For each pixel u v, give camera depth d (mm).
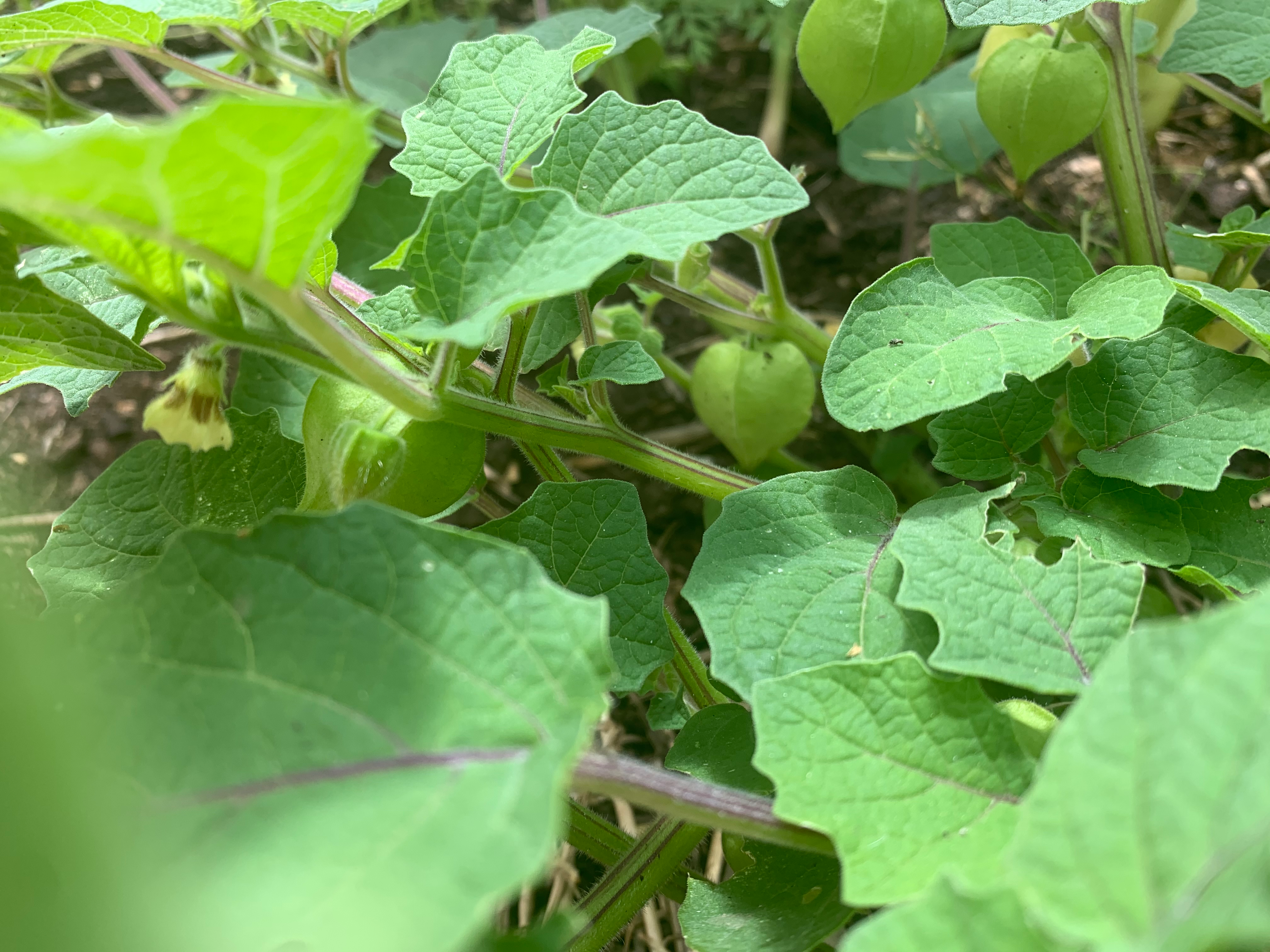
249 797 96
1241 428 155
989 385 143
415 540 111
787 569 150
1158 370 165
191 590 108
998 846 111
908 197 338
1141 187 212
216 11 194
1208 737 89
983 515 146
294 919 86
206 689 104
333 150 92
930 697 121
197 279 126
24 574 216
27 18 178
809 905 133
